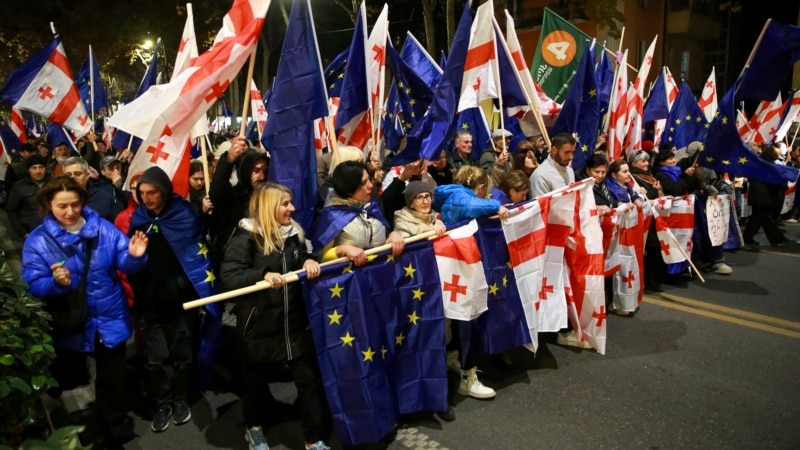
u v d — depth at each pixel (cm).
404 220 430
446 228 430
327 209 396
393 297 396
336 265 370
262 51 2828
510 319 459
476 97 570
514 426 410
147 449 392
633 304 619
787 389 457
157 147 459
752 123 1112
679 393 453
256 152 452
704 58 3158
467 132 672
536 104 592
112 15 2362
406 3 2180
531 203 477
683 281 760
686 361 511
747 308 649
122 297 385
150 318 417
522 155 635
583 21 2267
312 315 364
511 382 477
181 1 2355
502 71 600
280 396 464
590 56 645
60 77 734
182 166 469
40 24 2292
